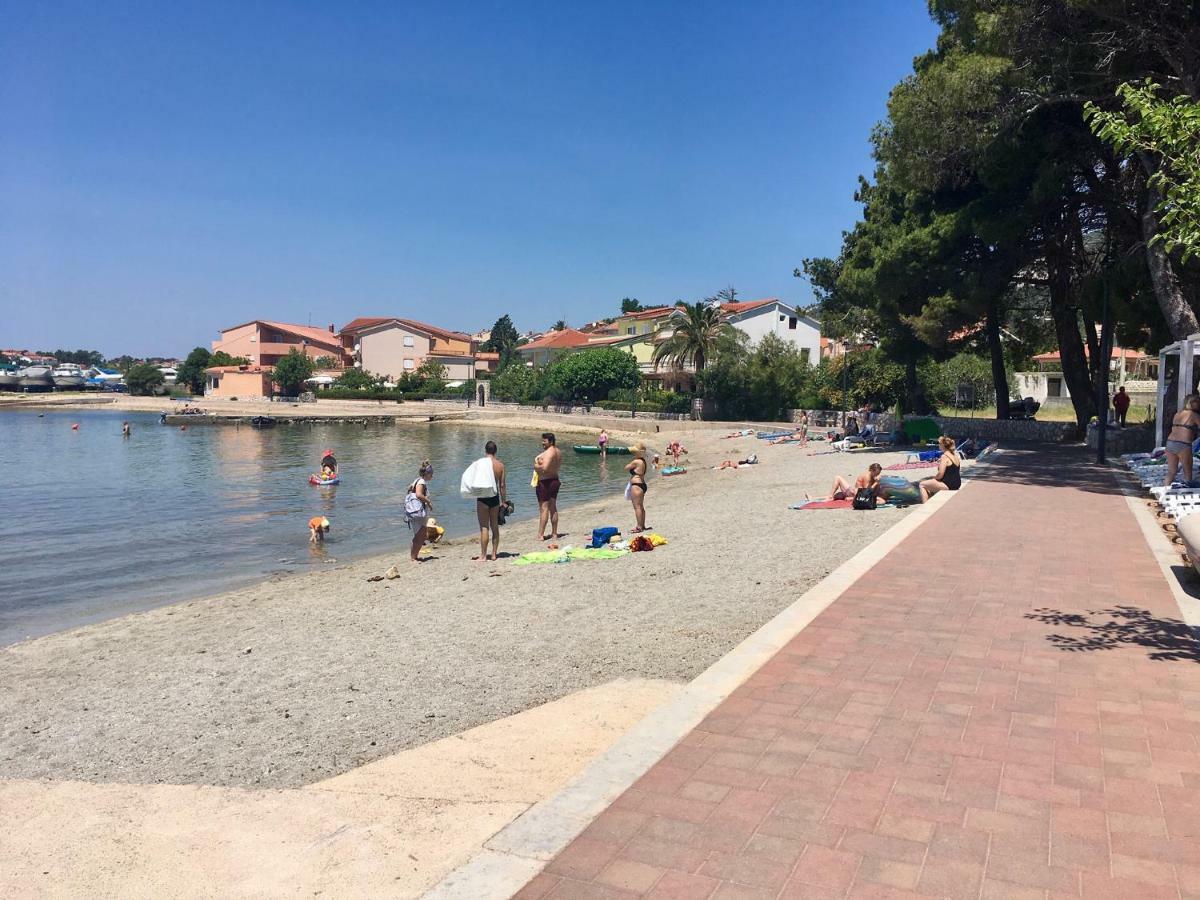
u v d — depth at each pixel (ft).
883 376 165.89
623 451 164.14
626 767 15.80
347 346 414.21
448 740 21.26
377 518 77.61
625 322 317.63
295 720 24.29
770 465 109.81
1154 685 19.52
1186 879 11.85
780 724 17.71
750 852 12.83
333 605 40.19
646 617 32.40
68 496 96.02
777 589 34.88
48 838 17.22
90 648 35.55
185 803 18.66
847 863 12.46
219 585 50.88
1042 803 14.16
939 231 87.45
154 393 429.38
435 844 15.52
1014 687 19.63
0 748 23.86
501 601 37.32
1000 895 11.55
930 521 43.24
